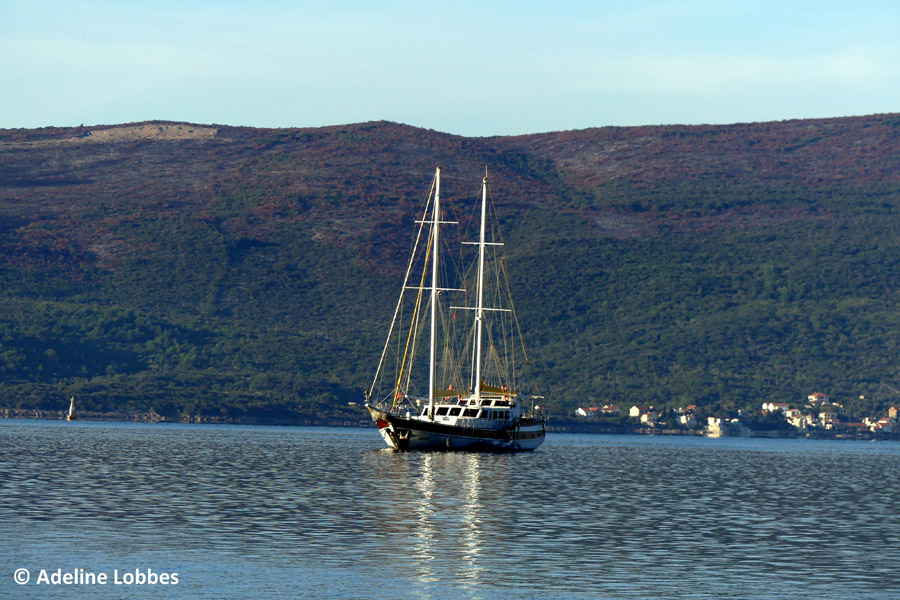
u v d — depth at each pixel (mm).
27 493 123125
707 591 77812
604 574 82750
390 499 125250
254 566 82375
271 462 186000
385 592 75312
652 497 139375
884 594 77812
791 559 90625
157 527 99062
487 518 110750
